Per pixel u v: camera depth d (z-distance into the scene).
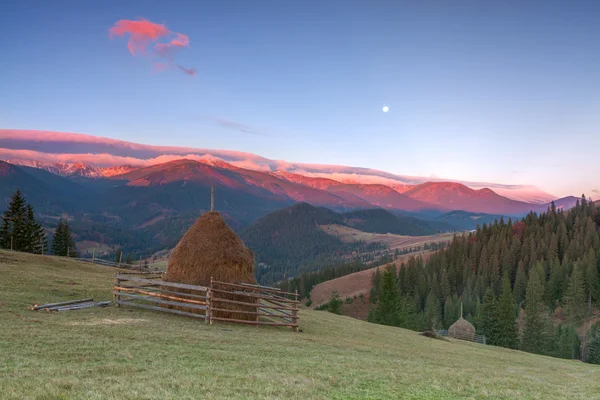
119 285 22.66
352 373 13.30
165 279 23.11
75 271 41.59
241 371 11.86
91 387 8.90
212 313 20.80
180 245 23.42
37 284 25.44
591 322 102.88
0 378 8.94
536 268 120.31
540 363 29.83
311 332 24.28
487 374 17.59
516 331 76.69
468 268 143.25
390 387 11.98
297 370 12.82
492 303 80.12
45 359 10.91
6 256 41.59
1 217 82.62
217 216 24.34
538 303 89.50
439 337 38.72
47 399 7.88
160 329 16.95
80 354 11.76
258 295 22.42
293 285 187.62
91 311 19.70
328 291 174.62
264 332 20.73
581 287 105.50
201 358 12.86
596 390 16.62
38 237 87.88
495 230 169.25
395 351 21.67
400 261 197.62
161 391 9.12
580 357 80.62
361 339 25.22
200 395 9.12
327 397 10.12
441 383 13.60
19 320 15.52
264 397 9.40
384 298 76.31
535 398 13.02
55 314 17.86
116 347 12.95
